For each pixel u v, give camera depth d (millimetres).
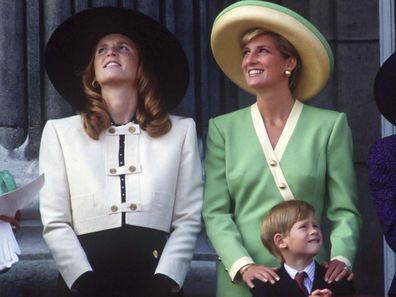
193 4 20172
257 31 17359
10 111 19875
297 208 16469
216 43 17859
